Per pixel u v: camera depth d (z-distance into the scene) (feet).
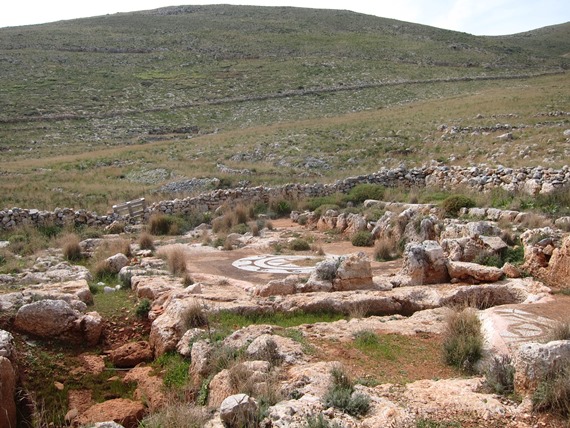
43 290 40.65
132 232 81.00
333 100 249.14
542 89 210.18
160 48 360.07
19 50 329.31
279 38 391.65
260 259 59.36
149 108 243.40
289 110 235.81
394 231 62.95
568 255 40.16
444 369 27.02
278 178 117.08
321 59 332.39
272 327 32.40
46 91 256.11
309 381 24.16
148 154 152.25
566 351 21.04
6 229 78.33
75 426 27.04
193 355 29.91
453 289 39.14
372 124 171.12
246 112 237.45
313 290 41.47
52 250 65.36
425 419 20.10
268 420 20.74
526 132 125.80
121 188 110.93
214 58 338.95
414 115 179.22
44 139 195.72
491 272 40.98
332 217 79.97
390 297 38.40
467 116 161.27
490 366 24.30
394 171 102.89
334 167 130.31
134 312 39.73
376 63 324.19
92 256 60.44
